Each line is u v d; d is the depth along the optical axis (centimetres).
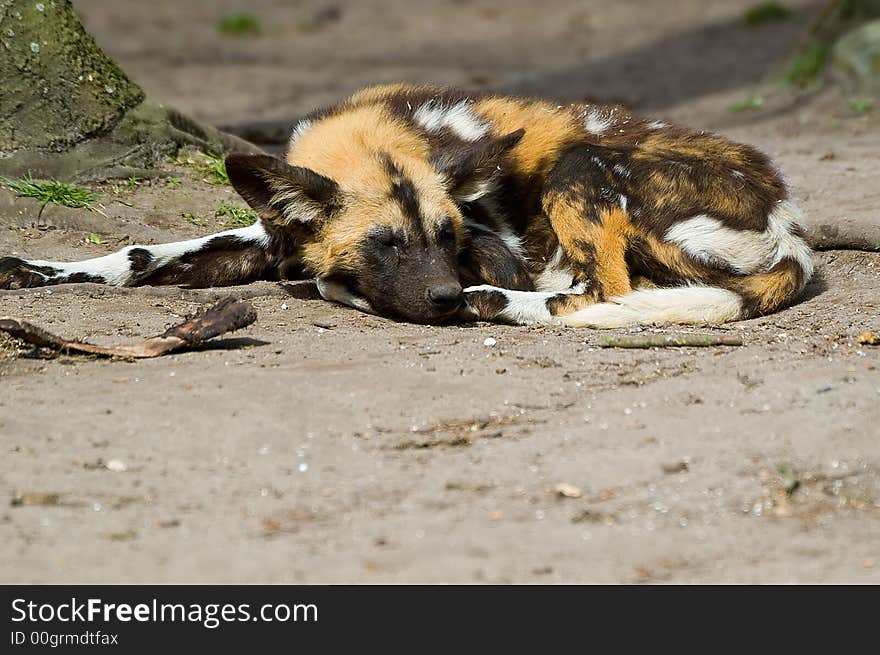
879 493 641
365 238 995
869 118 1962
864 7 2286
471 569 551
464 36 3541
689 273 1016
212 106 2350
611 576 549
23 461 658
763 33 3172
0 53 1239
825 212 1268
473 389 767
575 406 745
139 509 608
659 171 1027
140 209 1215
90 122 1275
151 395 750
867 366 812
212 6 4138
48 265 1031
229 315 862
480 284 1052
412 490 632
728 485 640
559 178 1045
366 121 1074
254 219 1203
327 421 714
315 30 3731
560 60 3011
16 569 547
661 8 3822
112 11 3997
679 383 775
